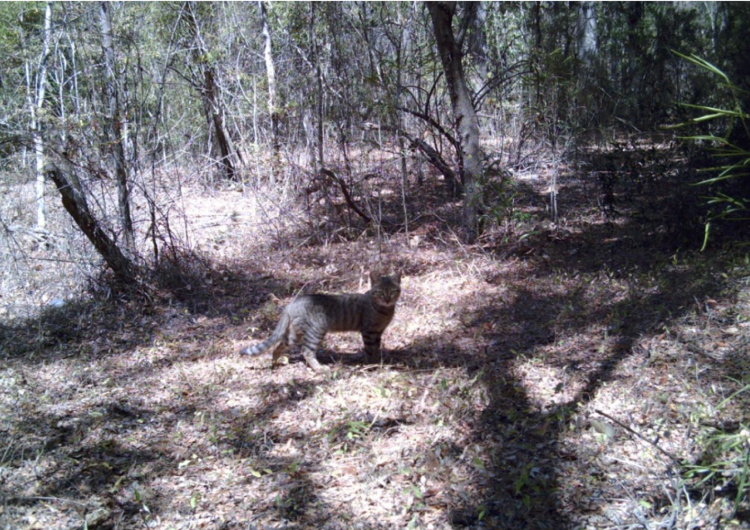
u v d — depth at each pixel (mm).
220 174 14977
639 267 8211
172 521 4164
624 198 10375
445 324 7344
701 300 6766
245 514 4176
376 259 9688
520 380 5680
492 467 4438
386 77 11531
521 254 9531
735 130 8414
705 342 5914
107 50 9023
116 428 5402
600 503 3982
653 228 9383
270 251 10578
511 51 14688
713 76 9602
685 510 3795
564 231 10070
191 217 12352
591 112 11953
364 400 5555
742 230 8602
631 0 14766
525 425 4918
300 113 12555
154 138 10305
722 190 8547
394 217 11711
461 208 11078
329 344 7184
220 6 14547
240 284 9164
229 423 5398
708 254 8148
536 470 4332
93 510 4301
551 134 11000
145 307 8250
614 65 14258
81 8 9742
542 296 7809
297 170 11859
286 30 13875
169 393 6055
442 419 5066
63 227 9188
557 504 4008
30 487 4586
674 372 5461
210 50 13758
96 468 4770
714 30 12625
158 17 13477
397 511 4086
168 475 4684
